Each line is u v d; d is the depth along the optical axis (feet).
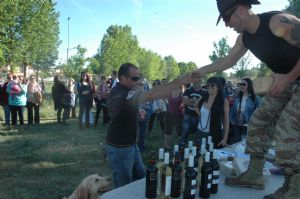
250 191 10.23
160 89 10.07
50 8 110.83
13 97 42.91
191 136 32.63
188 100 25.81
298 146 7.90
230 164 11.77
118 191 10.36
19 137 36.50
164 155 10.15
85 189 11.27
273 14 7.63
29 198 19.81
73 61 118.73
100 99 43.60
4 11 87.97
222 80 20.76
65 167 25.75
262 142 9.97
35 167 25.62
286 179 8.46
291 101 8.00
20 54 104.58
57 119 49.44
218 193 10.03
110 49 175.94
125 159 13.79
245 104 24.71
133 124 13.73
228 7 7.75
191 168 9.70
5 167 25.45
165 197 9.89
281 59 7.79
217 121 19.66
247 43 8.26
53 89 46.34
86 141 34.65
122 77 13.28
